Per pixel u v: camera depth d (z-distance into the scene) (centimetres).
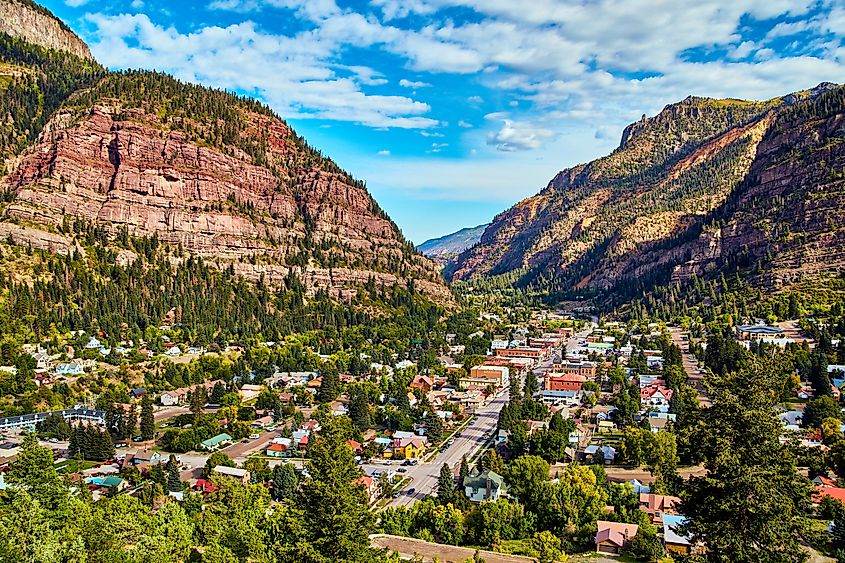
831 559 10838
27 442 9825
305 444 19488
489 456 16800
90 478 15975
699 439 5941
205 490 15738
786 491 5556
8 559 7138
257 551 9575
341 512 7519
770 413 5666
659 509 13738
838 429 17262
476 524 13188
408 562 10594
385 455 19375
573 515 13262
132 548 8931
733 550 5447
